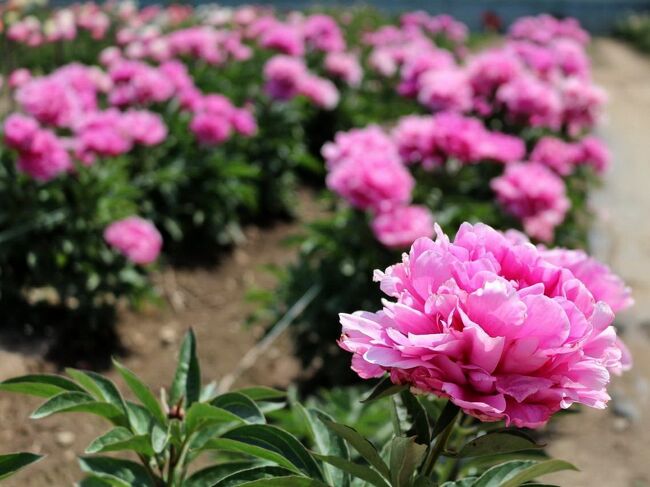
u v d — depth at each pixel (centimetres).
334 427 163
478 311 141
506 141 518
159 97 630
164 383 464
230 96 797
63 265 479
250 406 205
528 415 142
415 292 151
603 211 657
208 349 510
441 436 170
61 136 549
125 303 529
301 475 175
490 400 141
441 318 146
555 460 156
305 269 474
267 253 663
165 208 627
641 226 686
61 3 1338
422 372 145
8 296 471
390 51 915
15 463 186
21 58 858
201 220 624
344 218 461
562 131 689
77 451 385
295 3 1786
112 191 508
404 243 418
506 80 629
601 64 1588
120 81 638
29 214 469
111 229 481
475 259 155
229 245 654
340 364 454
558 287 152
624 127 1021
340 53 960
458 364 142
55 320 479
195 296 575
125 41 868
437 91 592
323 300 454
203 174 638
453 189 516
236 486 167
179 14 1133
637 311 536
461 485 179
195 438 218
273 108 743
